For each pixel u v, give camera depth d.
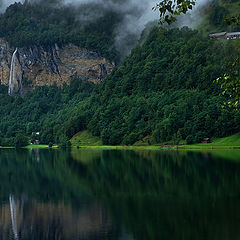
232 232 32.94
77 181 67.44
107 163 98.62
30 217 41.28
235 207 42.00
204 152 126.25
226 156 103.69
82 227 36.47
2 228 37.16
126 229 35.09
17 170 88.00
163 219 38.06
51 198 51.84
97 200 49.31
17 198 52.69
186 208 42.47
